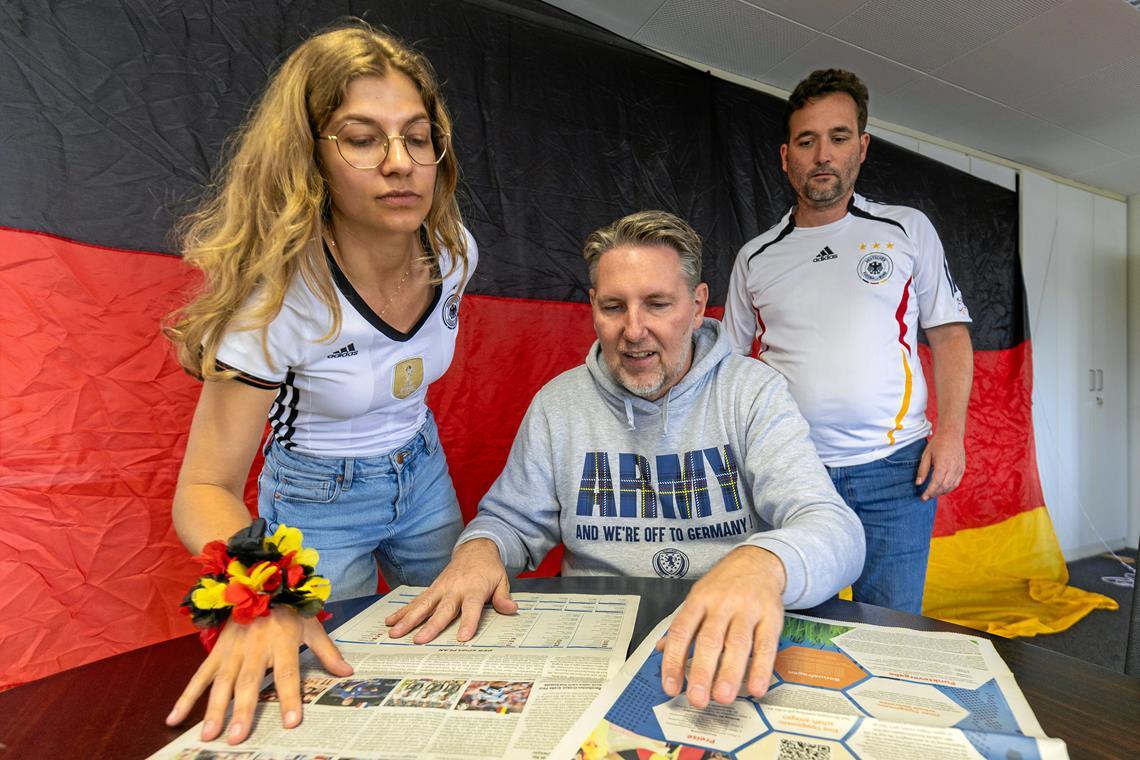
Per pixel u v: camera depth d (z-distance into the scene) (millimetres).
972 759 459
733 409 1053
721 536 1036
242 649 590
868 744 481
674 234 999
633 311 995
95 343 1348
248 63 1519
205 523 701
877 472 1468
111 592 1348
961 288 3010
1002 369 3162
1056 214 3598
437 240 987
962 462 1485
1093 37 2342
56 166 1316
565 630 708
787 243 1600
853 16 2197
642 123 2119
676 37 2291
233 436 829
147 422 1399
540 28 1945
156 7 1426
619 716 525
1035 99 2816
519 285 1891
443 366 1117
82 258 1335
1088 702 550
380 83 782
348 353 945
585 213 2004
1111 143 3297
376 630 727
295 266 818
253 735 517
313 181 809
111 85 1374
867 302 1473
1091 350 3818
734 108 2316
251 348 812
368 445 1077
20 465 1271
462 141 1793
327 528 1084
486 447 1846
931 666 609
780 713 526
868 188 2701
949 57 2463
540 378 1927
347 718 535
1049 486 3547
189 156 1446
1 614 1242
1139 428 4031
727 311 1751
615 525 1069
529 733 503
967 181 3098
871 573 1488
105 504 1352
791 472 933
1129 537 4008
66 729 545
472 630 700
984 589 2787
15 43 1284
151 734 536
